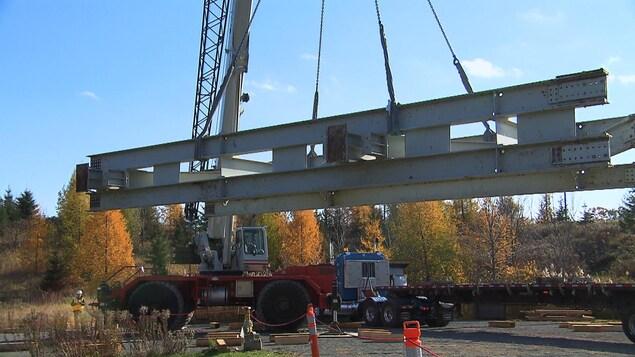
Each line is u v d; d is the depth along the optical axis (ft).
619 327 67.51
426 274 161.07
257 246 79.10
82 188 51.03
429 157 38.04
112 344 43.86
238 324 78.84
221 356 43.88
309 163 49.11
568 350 48.55
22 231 313.94
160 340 47.01
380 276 93.91
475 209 207.41
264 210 48.75
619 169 35.22
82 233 213.25
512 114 34.53
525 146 34.65
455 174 37.19
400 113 38.63
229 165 50.90
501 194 38.45
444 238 162.81
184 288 73.77
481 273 159.74
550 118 33.68
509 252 161.58
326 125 41.47
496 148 35.45
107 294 73.31
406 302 78.38
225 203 50.14
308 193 46.24
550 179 36.81
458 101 36.52
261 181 45.03
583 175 36.09
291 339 56.54
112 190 52.08
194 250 79.41
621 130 36.19
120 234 190.19
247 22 67.36
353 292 91.56
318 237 208.95
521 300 70.03
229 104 67.05
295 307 71.15
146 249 289.33
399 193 42.55
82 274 199.93
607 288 58.18
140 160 50.34
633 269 167.94
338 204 45.19
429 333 66.54
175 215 324.39
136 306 70.74
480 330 71.05
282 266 202.69
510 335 63.57
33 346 43.60
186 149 48.47
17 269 250.37
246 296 73.72
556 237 186.19
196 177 51.03
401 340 57.26
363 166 40.86
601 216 263.08
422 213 164.14
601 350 48.57
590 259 199.31
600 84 31.65
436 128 37.63
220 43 89.76
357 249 223.10
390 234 214.28
